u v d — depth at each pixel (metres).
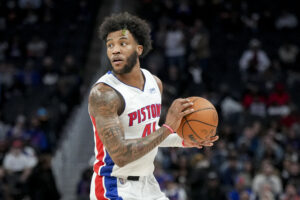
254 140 17.67
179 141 6.52
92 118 5.84
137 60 5.95
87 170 15.67
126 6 28.16
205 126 5.81
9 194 15.16
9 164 17.06
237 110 20.23
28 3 29.16
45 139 18.64
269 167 15.60
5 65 25.41
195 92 21.92
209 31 26.98
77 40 27.42
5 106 23.50
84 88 22.84
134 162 5.84
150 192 6.16
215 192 15.01
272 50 26.05
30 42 27.00
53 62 26.09
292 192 15.07
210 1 28.03
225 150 17.08
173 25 25.19
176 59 24.44
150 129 5.99
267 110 21.19
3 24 28.70
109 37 5.84
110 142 5.45
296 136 19.41
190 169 15.89
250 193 15.34
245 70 24.03
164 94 20.94
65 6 29.39
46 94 23.77
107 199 5.92
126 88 5.84
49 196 14.41
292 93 23.23
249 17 27.77
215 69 24.73
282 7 28.41
